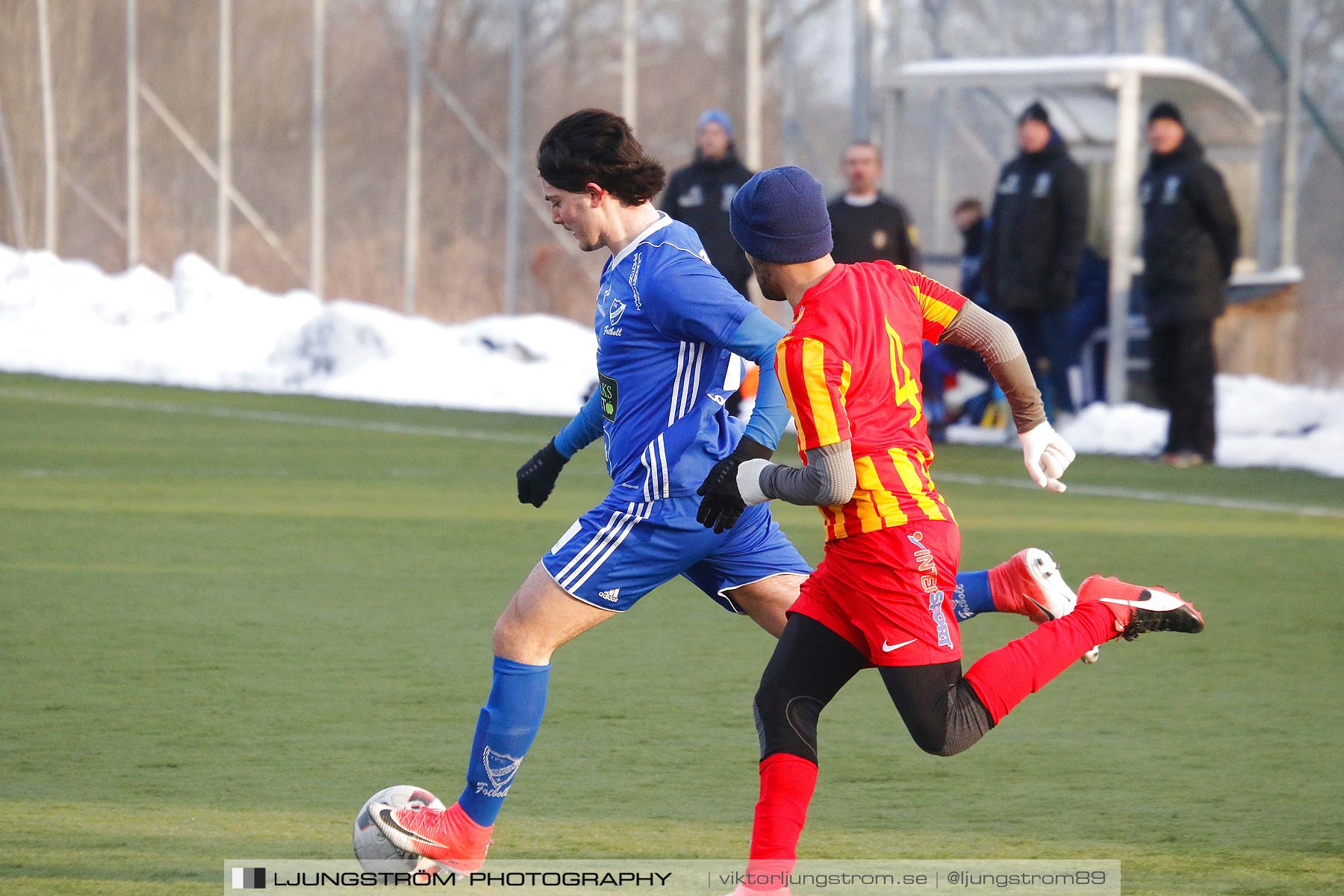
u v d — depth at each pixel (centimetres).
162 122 9794
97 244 10212
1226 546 3350
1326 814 1627
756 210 1397
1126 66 5616
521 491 1700
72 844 1502
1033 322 5044
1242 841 1540
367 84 9038
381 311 7681
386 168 8938
